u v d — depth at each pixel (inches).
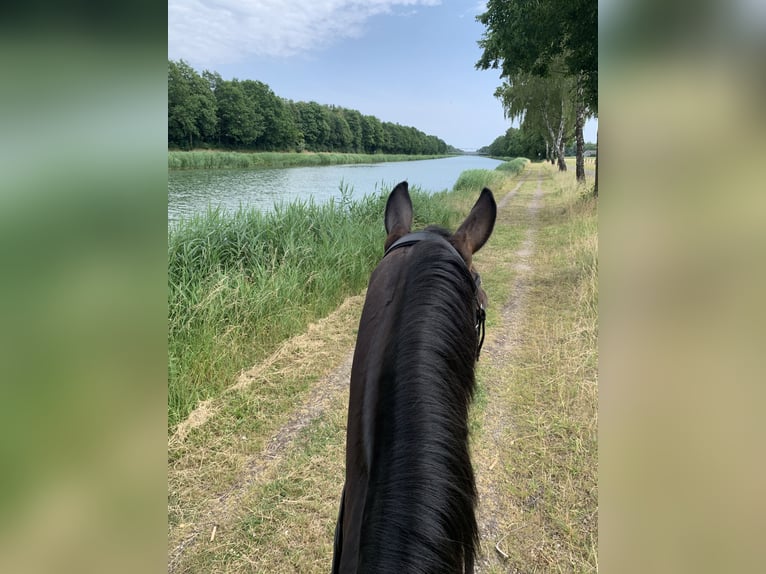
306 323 206.5
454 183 931.3
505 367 164.1
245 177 935.0
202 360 151.4
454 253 49.8
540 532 94.8
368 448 43.3
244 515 102.3
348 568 41.8
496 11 477.4
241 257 221.8
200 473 114.8
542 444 120.9
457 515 36.1
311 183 781.3
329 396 150.0
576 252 299.4
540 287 257.4
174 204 422.0
